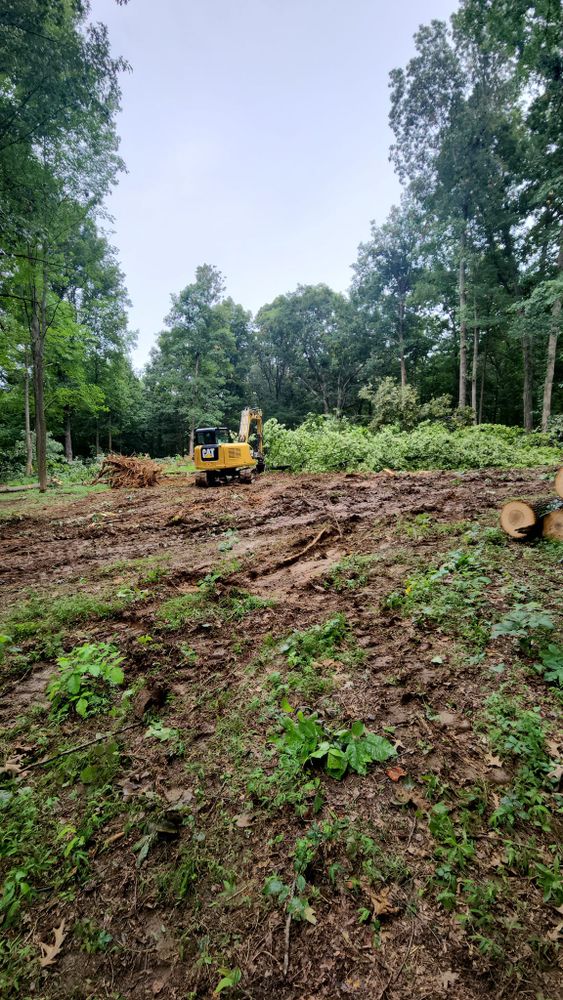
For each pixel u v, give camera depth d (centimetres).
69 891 165
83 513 1002
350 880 157
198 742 238
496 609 327
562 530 445
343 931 142
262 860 170
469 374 3291
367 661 291
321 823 180
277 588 442
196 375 3506
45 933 153
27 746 246
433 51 2139
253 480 1352
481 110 2150
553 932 135
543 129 1866
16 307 1527
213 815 192
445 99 2223
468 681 258
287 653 314
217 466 1269
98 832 190
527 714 223
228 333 3681
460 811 180
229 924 149
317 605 389
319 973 132
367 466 1412
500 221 2295
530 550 434
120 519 900
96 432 3325
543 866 155
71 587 502
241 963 137
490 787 189
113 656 277
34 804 206
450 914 144
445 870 156
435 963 131
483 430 1836
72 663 280
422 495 859
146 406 3906
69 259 1633
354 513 744
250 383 4747
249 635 348
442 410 2169
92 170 1341
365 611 363
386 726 230
